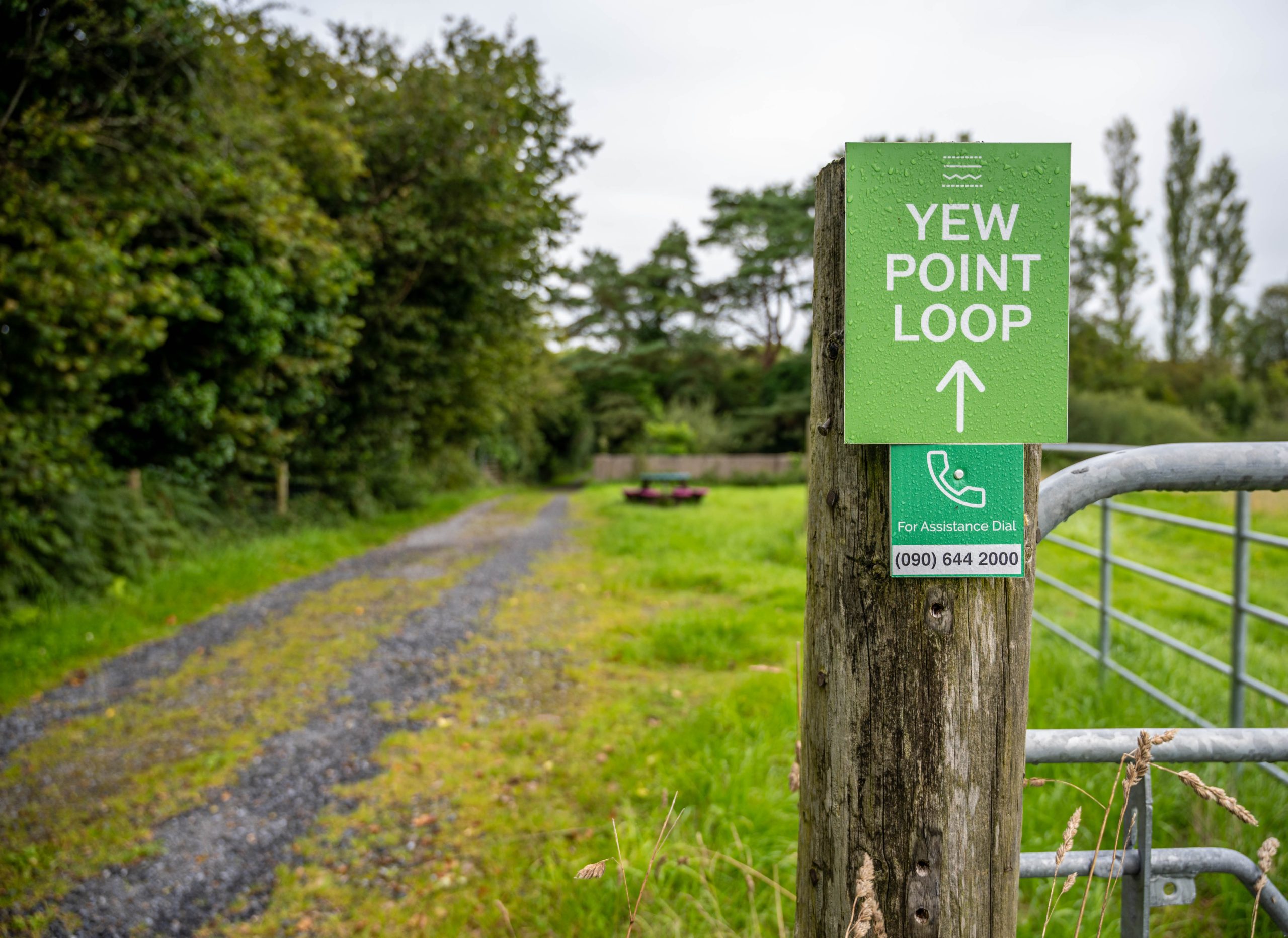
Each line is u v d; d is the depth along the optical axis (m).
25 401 5.65
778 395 37.66
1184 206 40.41
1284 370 30.44
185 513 8.76
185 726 4.23
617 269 46.91
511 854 2.88
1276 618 2.60
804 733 1.11
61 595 6.14
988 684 0.98
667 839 2.66
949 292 0.94
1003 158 0.93
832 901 1.05
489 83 11.66
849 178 0.93
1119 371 28.98
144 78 6.47
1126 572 6.70
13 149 5.31
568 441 39.62
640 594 7.12
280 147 8.70
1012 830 1.01
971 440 0.95
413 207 11.18
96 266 5.30
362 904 2.69
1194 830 2.43
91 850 3.05
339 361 9.80
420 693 4.68
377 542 11.58
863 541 0.99
